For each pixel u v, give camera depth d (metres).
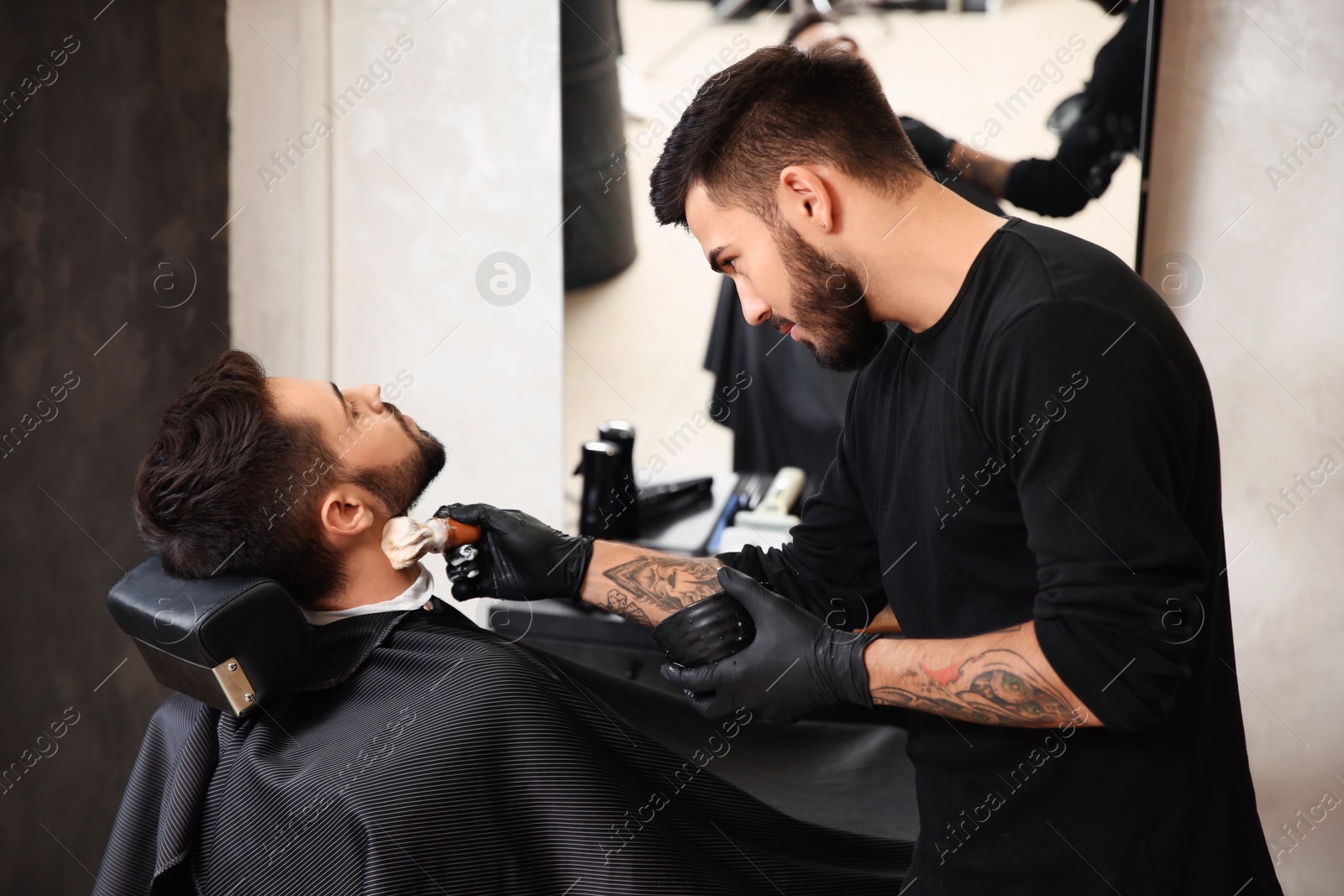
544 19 1.79
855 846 1.19
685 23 1.72
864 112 0.92
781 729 1.47
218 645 0.94
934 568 0.98
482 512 1.23
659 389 1.88
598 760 1.03
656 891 1.00
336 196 1.92
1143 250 1.65
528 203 1.87
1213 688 0.94
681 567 1.22
